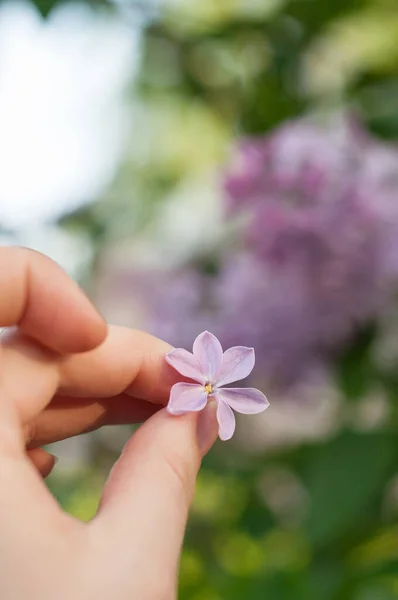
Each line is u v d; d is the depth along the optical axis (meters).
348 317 0.37
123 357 0.24
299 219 0.35
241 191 0.36
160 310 0.43
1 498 0.18
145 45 0.47
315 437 0.43
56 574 0.17
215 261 0.47
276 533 0.45
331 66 0.45
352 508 0.36
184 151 0.67
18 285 0.22
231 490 0.48
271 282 0.37
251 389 0.22
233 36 0.43
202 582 0.42
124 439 0.54
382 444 0.37
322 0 0.40
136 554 0.18
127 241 0.59
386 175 0.36
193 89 0.49
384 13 0.44
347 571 0.35
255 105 0.44
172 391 0.21
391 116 0.41
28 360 0.22
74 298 0.22
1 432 0.19
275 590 0.36
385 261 0.36
